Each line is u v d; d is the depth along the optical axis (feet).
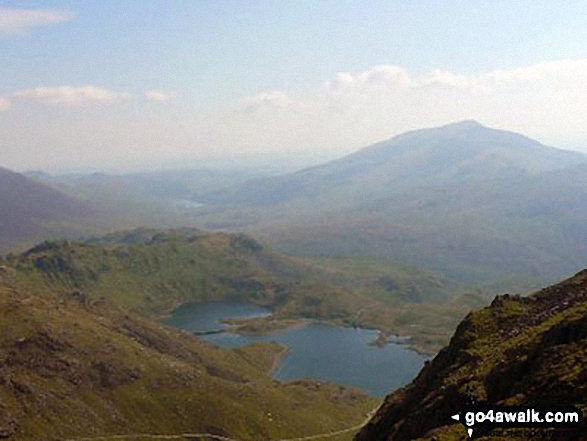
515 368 468.75
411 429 522.47
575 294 644.69
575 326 456.86
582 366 387.55
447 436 403.75
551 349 441.27
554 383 385.50
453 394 496.64
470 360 592.19
